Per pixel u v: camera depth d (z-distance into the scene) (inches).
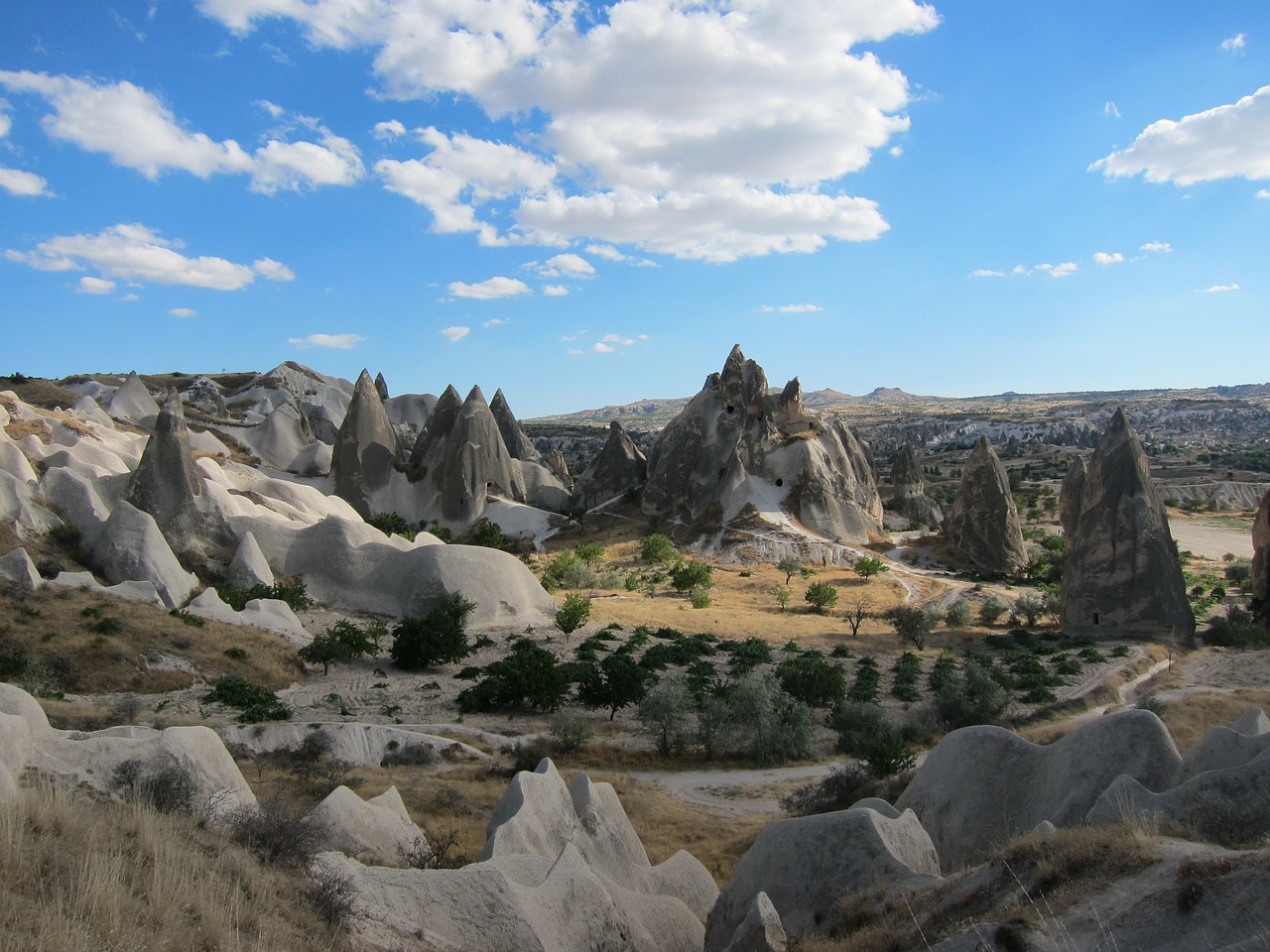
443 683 1776.6
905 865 569.3
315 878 506.3
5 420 2640.3
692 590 2829.7
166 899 394.9
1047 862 458.6
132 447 2938.0
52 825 426.9
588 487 4156.0
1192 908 373.4
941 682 1830.7
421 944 497.0
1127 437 2377.0
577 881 598.9
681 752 1440.7
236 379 5438.0
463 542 3646.7
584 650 2018.9
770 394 3988.7
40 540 2020.2
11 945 323.0
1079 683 1877.5
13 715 598.2
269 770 1152.2
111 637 1622.8
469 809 1013.8
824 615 2672.2
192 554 2210.9
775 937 532.7
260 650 1781.5
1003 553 3422.7
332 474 3821.4
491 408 5012.3
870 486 4116.6
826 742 1551.4
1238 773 536.4
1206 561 3855.8
